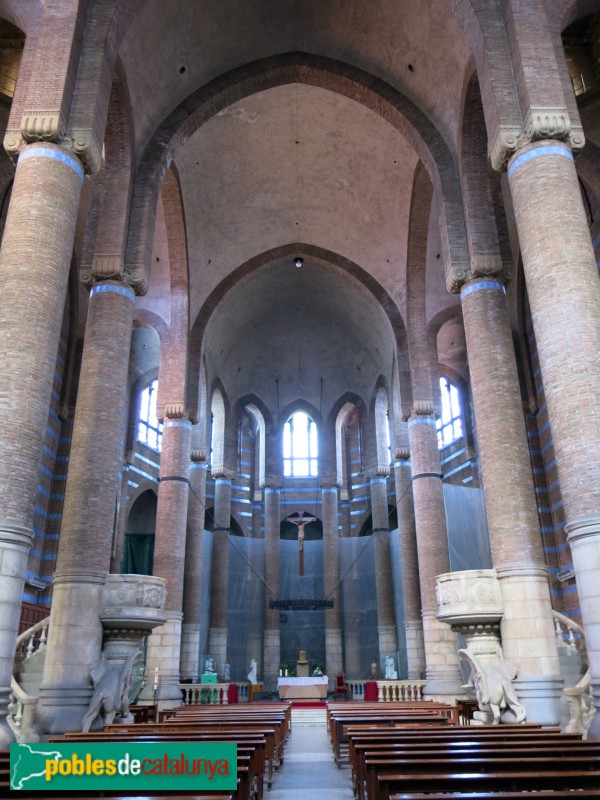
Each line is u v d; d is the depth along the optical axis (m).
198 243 24.02
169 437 22.55
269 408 34.69
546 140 11.66
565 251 10.81
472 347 14.75
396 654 29.12
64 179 11.23
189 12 15.91
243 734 7.90
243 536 34.53
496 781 4.88
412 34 16.62
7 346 9.97
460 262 15.52
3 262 10.51
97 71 12.23
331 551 32.06
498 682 11.88
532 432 23.39
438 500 21.31
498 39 12.74
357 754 7.26
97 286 14.88
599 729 9.02
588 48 18.84
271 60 18.84
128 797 4.05
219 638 29.08
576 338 10.31
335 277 27.58
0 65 18.31
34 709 11.85
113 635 13.16
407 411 23.06
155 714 15.67
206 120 18.56
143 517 31.89
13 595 9.22
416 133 17.61
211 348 28.58
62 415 23.28
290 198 24.39
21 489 9.57
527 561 12.82
